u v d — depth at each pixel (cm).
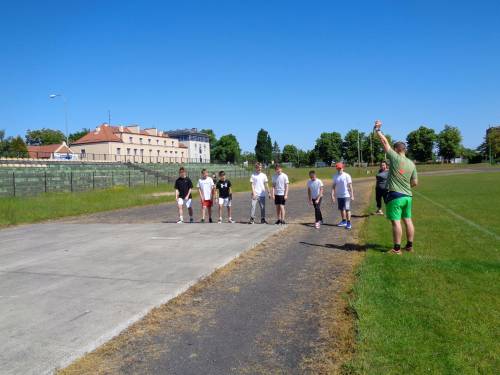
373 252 818
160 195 2962
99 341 440
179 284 640
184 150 10812
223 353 416
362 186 3731
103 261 817
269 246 942
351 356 394
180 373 379
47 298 587
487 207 1589
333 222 1348
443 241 919
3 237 1219
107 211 2019
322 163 13700
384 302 523
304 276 684
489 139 12100
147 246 965
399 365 371
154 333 467
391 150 814
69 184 3641
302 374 371
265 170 8269
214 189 1441
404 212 811
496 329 441
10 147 7112
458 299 530
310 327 473
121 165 5253
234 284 650
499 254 784
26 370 381
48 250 962
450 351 394
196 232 1157
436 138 12062
